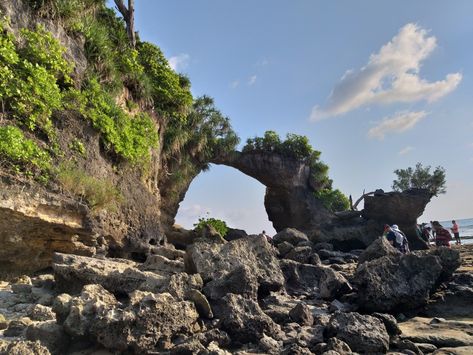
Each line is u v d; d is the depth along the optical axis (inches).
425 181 1470.2
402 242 581.6
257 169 1244.5
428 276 282.0
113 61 564.4
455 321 243.3
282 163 1254.9
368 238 1215.6
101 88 502.9
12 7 370.3
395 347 195.8
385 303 261.3
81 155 424.2
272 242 804.6
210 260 291.9
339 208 1455.5
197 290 217.5
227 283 247.0
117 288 258.4
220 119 1093.1
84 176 400.5
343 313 208.8
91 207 405.4
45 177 350.3
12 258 338.3
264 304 275.1
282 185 1255.5
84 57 473.7
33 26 393.7
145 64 733.9
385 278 273.0
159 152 697.6
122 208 500.4
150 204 588.7
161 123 714.8
